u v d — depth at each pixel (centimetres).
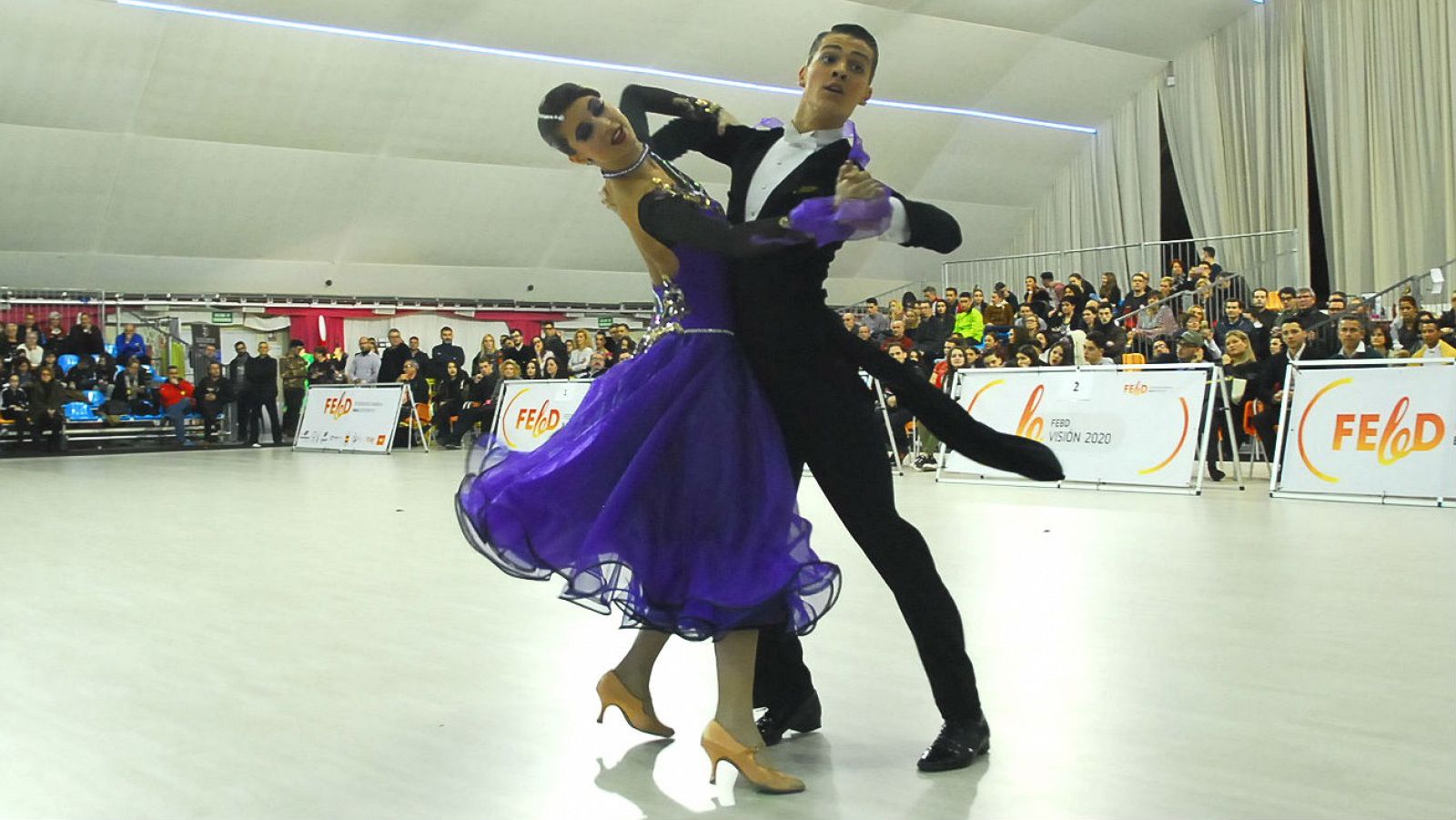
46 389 1563
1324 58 1808
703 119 268
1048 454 256
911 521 686
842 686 305
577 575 230
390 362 1708
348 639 366
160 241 1780
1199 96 1988
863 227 211
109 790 227
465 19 1645
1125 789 221
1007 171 2181
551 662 333
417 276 2011
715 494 231
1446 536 583
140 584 476
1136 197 2108
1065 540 590
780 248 236
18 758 248
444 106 1772
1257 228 1912
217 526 689
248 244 1842
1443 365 762
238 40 1580
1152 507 754
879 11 1791
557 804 218
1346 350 870
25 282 1728
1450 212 1659
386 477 1091
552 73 1775
